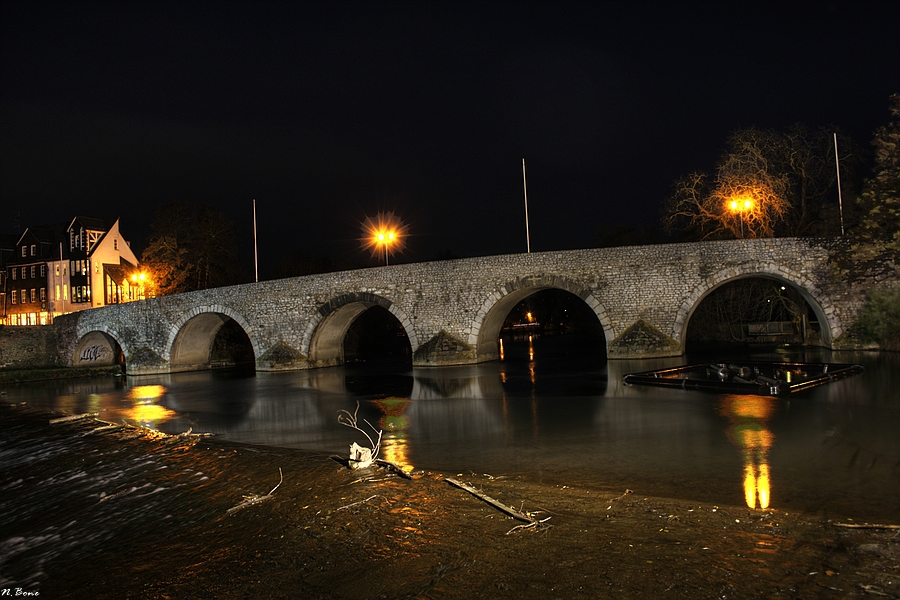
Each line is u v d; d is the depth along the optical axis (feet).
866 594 21.44
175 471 49.62
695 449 48.08
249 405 90.27
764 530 27.99
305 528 31.99
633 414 64.13
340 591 24.64
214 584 27.07
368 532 30.50
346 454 51.11
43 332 184.44
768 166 137.69
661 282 108.37
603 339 204.23
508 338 257.75
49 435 74.84
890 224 100.17
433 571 25.46
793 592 21.83
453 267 121.60
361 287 129.39
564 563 25.22
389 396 89.92
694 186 143.74
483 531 29.40
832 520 29.27
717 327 158.71
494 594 23.07
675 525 29.01
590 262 112.47
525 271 116.47
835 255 102.17
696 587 22.56
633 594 22.31
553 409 70.33
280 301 138.82
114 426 76.84
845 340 101.55
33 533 38.14
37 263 237.86
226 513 36.70
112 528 37.04
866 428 52.16
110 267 233.96
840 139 136.36
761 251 104.58
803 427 53.57
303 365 136.36
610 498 33.91
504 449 51.60
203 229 209.56
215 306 147.74
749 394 72.08
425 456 50.31
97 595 27.94
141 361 158.61
